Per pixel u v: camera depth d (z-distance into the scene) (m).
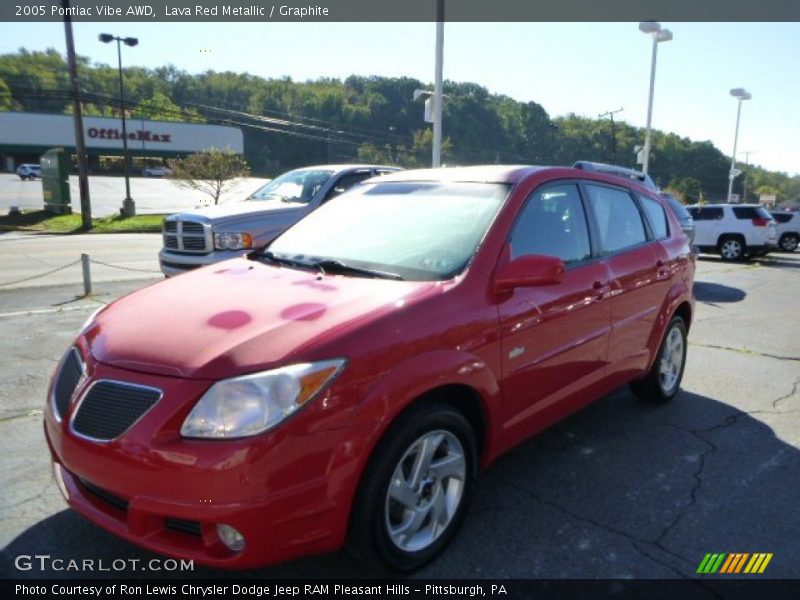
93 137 64.62
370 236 3.55
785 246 24.78
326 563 2.84
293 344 2.41
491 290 3.05
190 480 2.23
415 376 2.57
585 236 3.90
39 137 63.94
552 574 2.77
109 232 26.52
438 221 3.44
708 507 3.37
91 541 2.98
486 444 3.10
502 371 3.07
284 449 2.25
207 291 3.04
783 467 3.88
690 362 6.40
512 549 2.95
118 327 2.76
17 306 8.28
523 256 3.01
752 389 5.48
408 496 2.67
